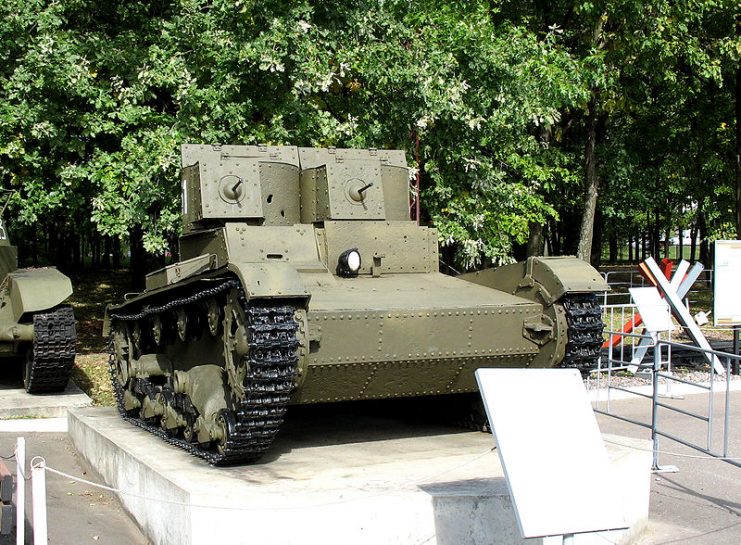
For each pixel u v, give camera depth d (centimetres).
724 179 3025
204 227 971
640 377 1591
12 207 1664
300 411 1120
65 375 1317
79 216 2170
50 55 1477
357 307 775
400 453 843
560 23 2264
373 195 984
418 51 1532
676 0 2164
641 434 1140
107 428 991
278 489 671
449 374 835
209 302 826
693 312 2512
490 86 1625
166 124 1545
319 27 1485
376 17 1527
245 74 1467
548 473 523
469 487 684
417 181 1573
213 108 1443
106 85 1603
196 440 837
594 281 828
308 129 1507
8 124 1486
